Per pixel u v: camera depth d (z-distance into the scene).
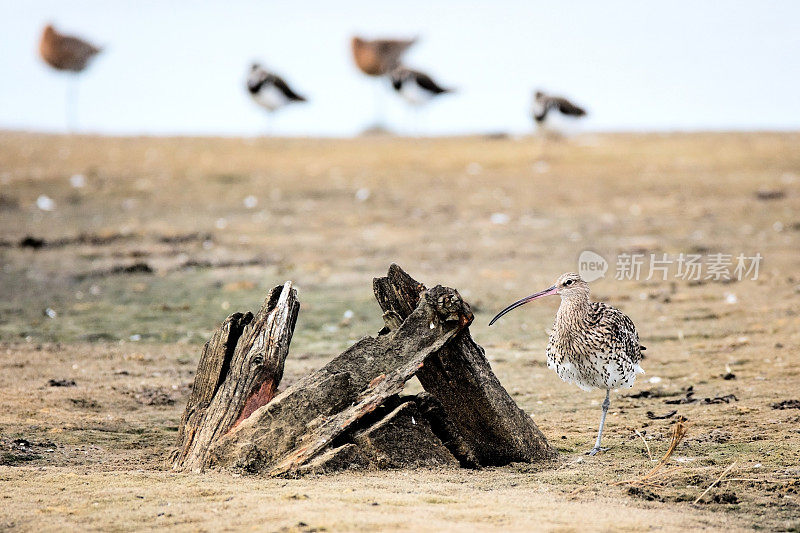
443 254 21.88
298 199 27.83
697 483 8.22
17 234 23.17
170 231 23.75
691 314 16.36
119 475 8.31
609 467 8.86
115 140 37.03
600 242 22.88
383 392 8.59
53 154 32.94
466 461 8.98
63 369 12.98
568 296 10.33
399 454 8.73
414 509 7.18
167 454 9.38
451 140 38.66
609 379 10.12
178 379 12.57
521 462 9.08
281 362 8.95
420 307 8.90
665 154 34.25
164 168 31.31
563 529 6.73
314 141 37.94
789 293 17.67
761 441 9.58
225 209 26.53
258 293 18.44
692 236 23.27
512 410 9.13
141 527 6.79
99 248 22.17
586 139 38.41
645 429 10.36
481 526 6.75
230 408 8.76
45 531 6.72
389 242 23.14
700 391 11.88
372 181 30.17
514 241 23.17
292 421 8.54
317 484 7.98
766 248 21.86
